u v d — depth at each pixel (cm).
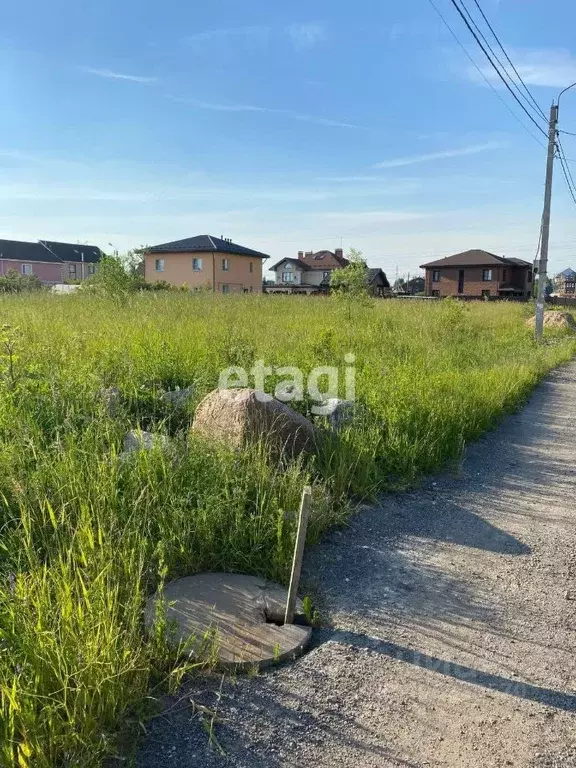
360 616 300
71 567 271
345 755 211
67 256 6241
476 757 213
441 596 324
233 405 444
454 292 6050
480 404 698
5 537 307
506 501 470
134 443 414
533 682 257
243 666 251
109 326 938
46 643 212
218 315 1311
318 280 6700
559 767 211
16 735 195
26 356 593
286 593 310
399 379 675
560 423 747
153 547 314
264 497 356
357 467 465
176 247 4784
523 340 1527
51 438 415
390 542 387
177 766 202
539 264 1630
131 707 221
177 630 264
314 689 244
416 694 245
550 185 1612
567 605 321
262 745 213
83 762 191
